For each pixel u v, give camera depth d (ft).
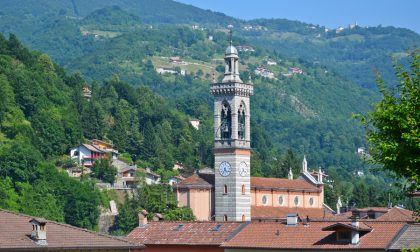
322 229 447.01
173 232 522.06
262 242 471.62
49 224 393.91
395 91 272.10
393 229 436.76
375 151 273.33
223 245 484.74
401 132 266.36
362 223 451.12
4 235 360.48
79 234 391.45
